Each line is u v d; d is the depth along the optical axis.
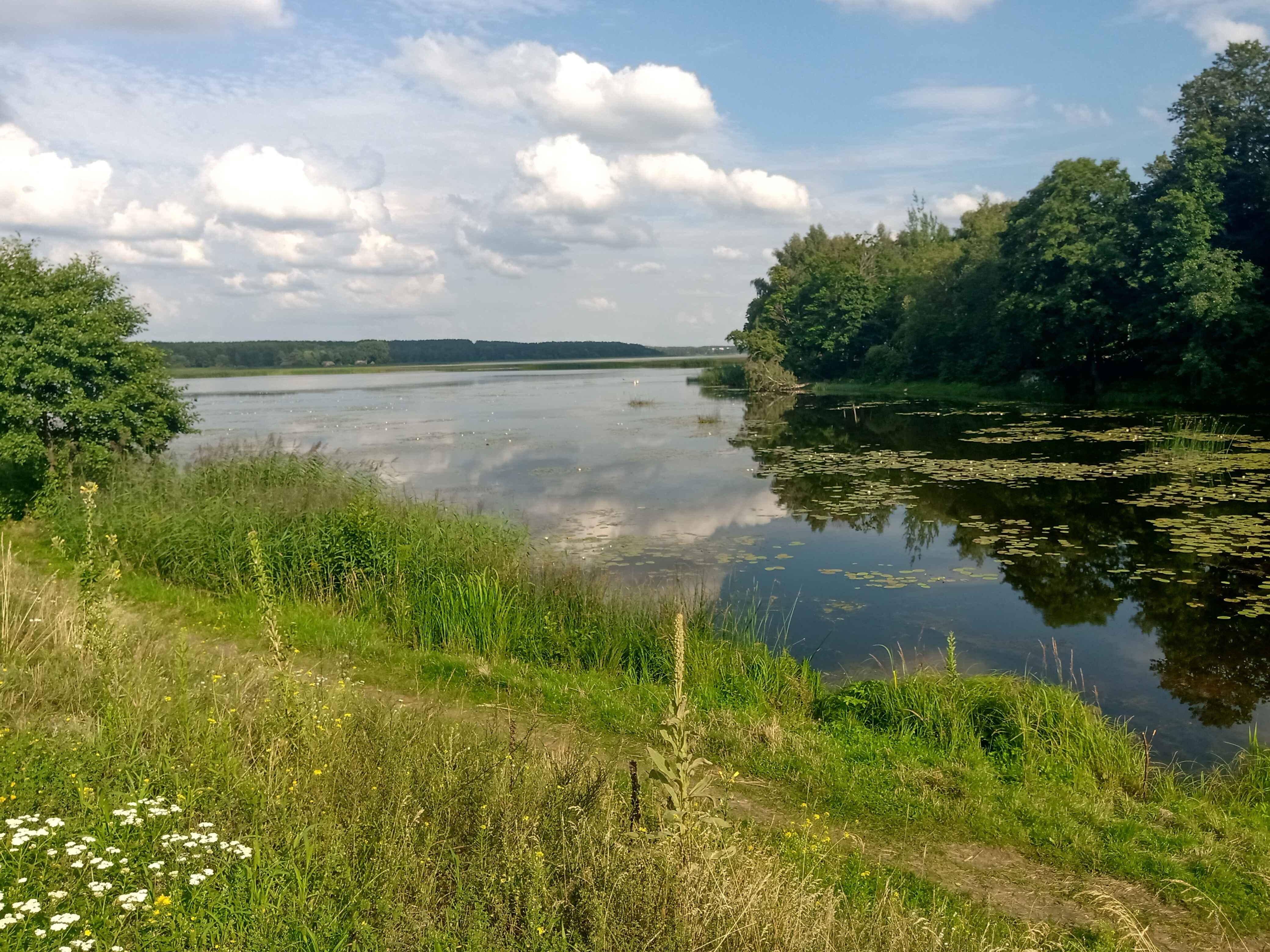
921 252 66.56
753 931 3.54
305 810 4.29
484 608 9.35
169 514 12.30
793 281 74.25
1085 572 11.95
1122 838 5.32
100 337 16.16
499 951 3.28
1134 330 34.22
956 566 12.48
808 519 15.79
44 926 3.11
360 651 8.66
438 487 19.75
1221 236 33.47
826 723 7.33
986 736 6.89
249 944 3.20
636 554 13.34
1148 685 8.34
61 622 7.52
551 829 4.21
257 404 53.69
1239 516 14.62
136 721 5.11
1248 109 33.44
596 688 7.82
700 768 6.20
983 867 5.04
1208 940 4.36
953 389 46.19
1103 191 35.91
